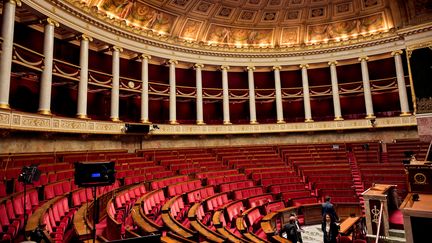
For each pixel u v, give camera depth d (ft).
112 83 62.03
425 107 41.68
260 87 90.07
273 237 25.29
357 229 32.94
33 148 45.03
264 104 90.68
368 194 29.58
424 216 20.45
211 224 30.71
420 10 53.01
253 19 83.20
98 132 55.57
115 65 62.54
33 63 45.27
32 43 53.26
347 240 28.04
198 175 48.75
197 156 63.57
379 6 76.64
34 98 54.39
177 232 20.03
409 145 63.87
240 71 88.94
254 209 35.32
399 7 55.47
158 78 78.43
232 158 63.52
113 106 61.46
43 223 17.20
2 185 26.53
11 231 17.63
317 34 85.20
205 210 34.60
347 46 80.12
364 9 78.64
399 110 80.74
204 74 86.33
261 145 78.07
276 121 85.15
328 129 78.69
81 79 54.80
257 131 79.56
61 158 44.60
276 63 84.23
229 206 34.14
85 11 54.70
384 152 62.80
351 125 77.30
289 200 43.47
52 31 48.98
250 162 60.85
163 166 51.78
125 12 65.77
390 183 46.73
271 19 83.76
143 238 8.44
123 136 63.05
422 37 52.13
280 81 87.76
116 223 17.35
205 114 86.28
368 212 29.32
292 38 86.38
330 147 72.02
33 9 45.75
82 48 55.62
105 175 16.16
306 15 83.05
